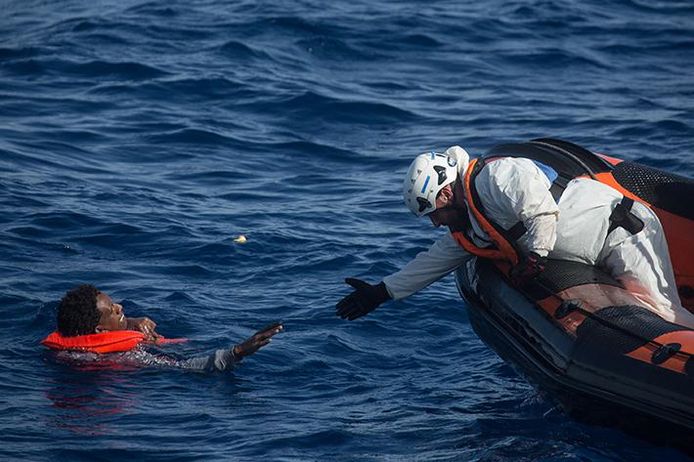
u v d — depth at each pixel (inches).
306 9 1093.8
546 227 395.9
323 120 829.2
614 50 1008.9
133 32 1027.3
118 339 472.4
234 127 809.5
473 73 947.3
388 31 1039.6
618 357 382.3
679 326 388.5
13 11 1147.3
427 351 488.1
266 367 465.1
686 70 951.6
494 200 401.7
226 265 575.8
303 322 511.5
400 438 397.1
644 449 384.8
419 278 434.9
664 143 754.2
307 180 716.0
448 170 414.9
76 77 908.6
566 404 404.8
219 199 674.8
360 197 683.4
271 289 548.7
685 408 361.7
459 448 387.9
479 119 827.4
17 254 574.2
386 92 893.2
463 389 446.6
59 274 554.6
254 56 965.8
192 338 493.0
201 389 442.9
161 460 375.6
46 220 617.0
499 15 1099.9
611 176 447.5
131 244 595.8
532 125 807.7
